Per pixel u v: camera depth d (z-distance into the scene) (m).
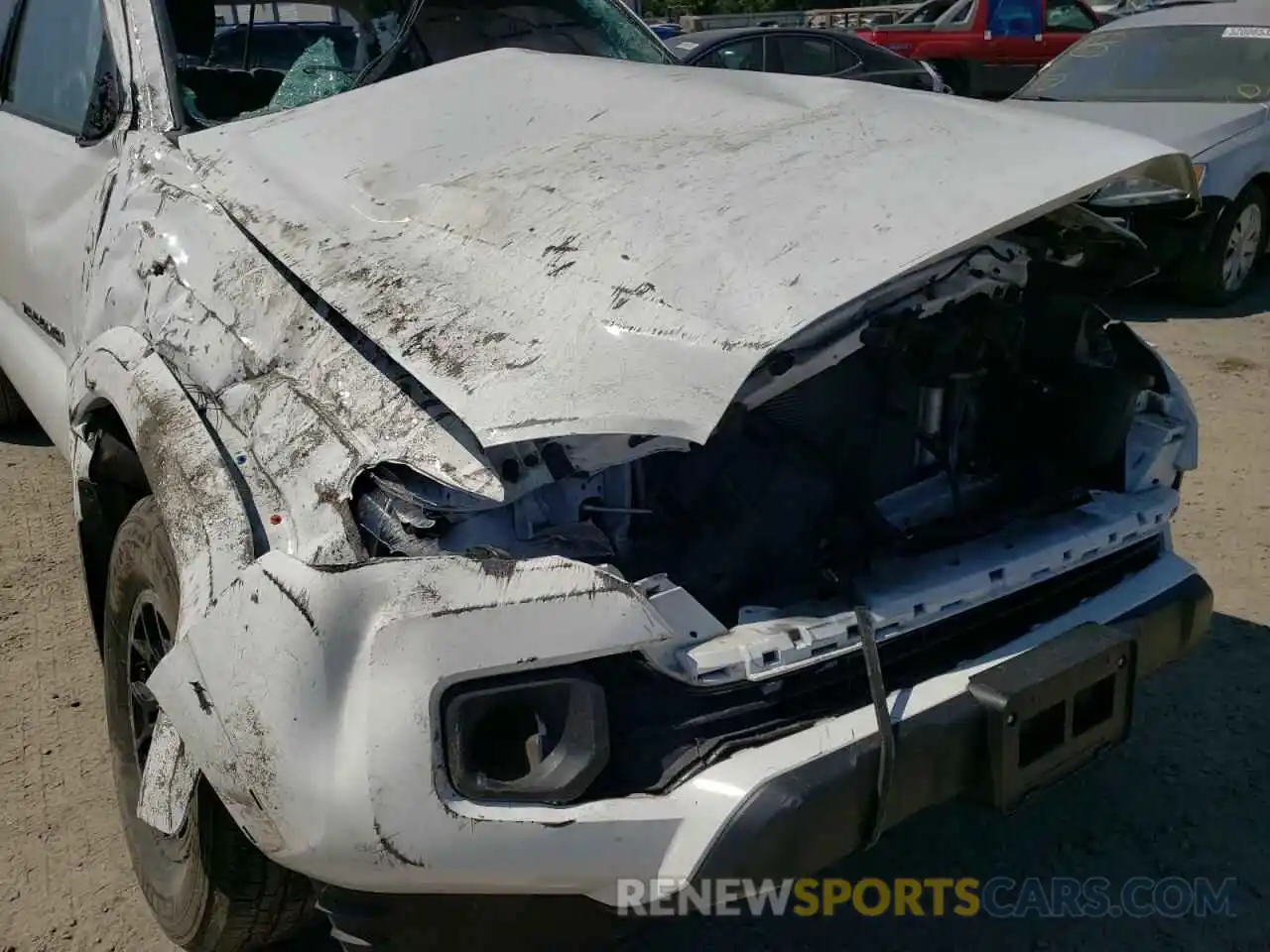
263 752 1.74
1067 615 2.28
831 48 10.81
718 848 1.75
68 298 3.23
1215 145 7.07
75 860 2.69
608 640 1.76
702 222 2.02
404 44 3.18
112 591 2.48
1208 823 2.78
